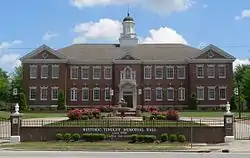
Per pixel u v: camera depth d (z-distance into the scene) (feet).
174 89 289.53
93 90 288.92
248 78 313.12
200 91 287.28
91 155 82.99
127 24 305.94
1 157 77.87
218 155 83.35
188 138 117.60
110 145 107.45
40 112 256.73
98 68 290.15
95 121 135.64
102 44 306.14
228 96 286.25
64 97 281.74
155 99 288.71
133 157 78.54
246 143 111.24
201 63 288.10
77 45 304.71
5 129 141.49
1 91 400.26
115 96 287.48
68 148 99.91
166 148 99.66
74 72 289.94
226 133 116.37
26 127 119.65
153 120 136.26
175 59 289.53
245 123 158.92
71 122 132.98
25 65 285.43
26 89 284.00
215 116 204.23
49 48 285.84
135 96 287.48
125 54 288.92
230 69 287.48
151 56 291.79
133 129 118.93
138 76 289.12
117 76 288.51
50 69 286.05
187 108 287.48
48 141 118.32
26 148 100.17
